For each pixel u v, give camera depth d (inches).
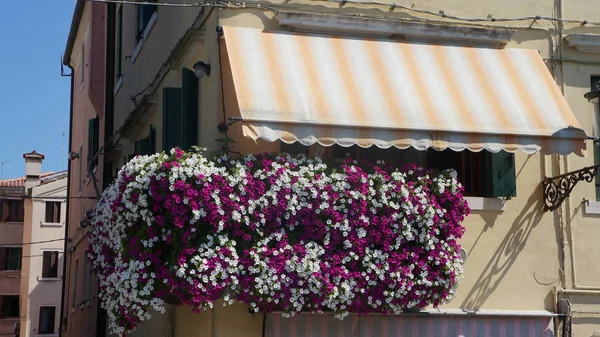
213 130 421.7
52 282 1920.5
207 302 360.8
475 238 438.3
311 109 378.9
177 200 357.7
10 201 2113.7
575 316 449.7
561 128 406.9
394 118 388.2
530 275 444.5
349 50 420.2
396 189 393.1
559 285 448.5
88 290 904.3
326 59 409.7
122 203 382.9
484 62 439.5
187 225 363.6
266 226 374.9
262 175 374.3
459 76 424.8
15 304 2105.1
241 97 374.0
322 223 379.2
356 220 384.8
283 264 370.9
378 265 385.7
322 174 383.6
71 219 1179.9
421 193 398.9
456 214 407.5
